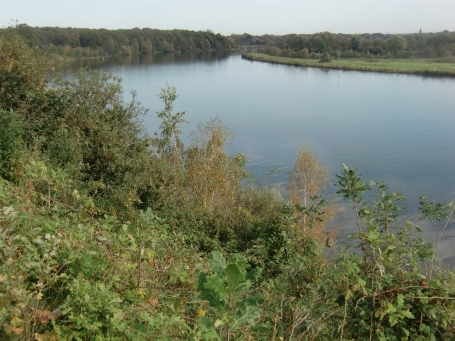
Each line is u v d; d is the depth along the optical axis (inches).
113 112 629.6
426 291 157.6
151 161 593.9
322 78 3449.8
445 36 4766.2
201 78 3063.5
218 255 108.1
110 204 435.5
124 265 170.9
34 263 138.9
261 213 788.6
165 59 4308.6
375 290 158.6
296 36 5521.7
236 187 840.3
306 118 1878.7
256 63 4835.1
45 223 179.5
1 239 145.8
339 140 1520.7
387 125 1734.7
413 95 2500.0
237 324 100.4
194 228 539.8
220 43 6077.8
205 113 1898.4
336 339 156.9
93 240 184.9
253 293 215.3
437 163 1254.3
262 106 2142.0
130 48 3858.3
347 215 822.5
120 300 143.7
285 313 178.2
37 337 120.1
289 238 415.2
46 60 651.5
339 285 167.8
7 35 614.5
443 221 773.9
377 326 153.1
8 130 351.6
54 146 488.7
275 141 1487.5
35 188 278.8
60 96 594.6
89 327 126.5
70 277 148.9
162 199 542.9
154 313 152.2
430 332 153.2
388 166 1237.1
